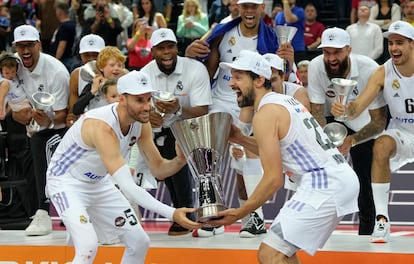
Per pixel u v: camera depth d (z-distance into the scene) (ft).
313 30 43.60
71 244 24.17
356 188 21.65
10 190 32.60
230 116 23.21
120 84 22.35
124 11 46.06
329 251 24.52
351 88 25.54
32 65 29.55
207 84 28.58
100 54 28.04
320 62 27.94
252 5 28.19
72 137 23.09
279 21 41.73
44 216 29.53
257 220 28.02
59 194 23.11
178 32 43.65
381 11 42.45
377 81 27.09
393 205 34.68
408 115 27.17
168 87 28.55
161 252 25.50
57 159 23.52
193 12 43.47
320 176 21.39
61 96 29.86
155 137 28.96
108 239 23.95
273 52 29.01
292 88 27.76
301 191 21.50
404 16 41.45
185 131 23.15
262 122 21.31
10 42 45.16
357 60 27.81
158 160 24.34
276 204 34.73
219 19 43.91
